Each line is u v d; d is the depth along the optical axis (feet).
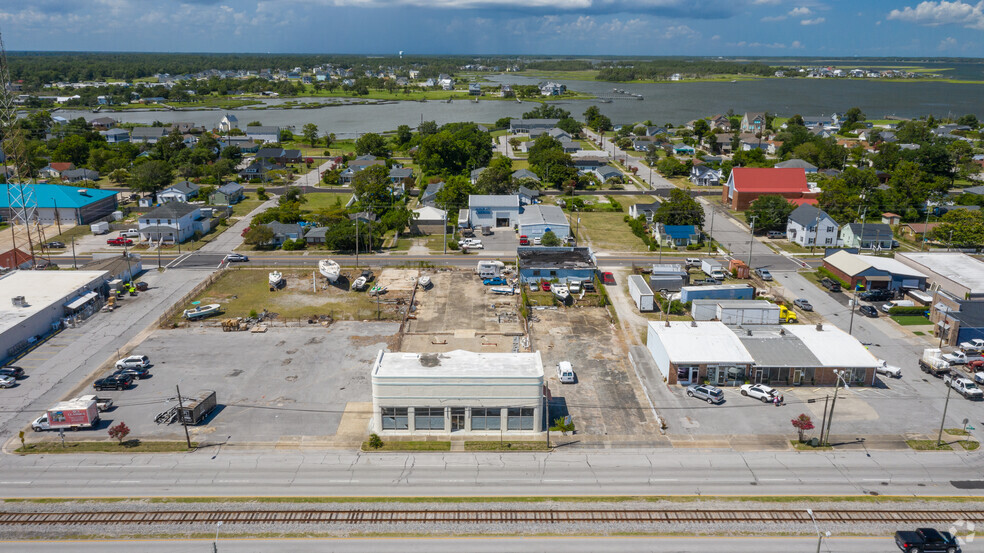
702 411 178.19
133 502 138.62
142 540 127.75
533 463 154.71
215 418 172.24
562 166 488.02
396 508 137.80
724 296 255.70
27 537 128.06
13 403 178.81
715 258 318.24
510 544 127.75
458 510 137.39
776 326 218.38
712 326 212.43
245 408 177.47
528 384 164.76
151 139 650.84
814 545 127.44
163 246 334.44
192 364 202.69
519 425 168.66
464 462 155.22
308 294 266.77
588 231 370.73
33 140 605.31
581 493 143.23
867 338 226.38
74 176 477.36
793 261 316.60
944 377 196.34
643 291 253.65
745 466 152.97
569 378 193.36
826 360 193.16
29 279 256.11
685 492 143.54
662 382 195.00
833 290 271.90
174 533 129.59
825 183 414.00
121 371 193.57
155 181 430.20
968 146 530.27
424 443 163.43
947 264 272.72
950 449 160.04
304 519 134.10
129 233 348.59
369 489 144.25
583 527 132.46
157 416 172.45
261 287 274.57
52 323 229.04
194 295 263.49
